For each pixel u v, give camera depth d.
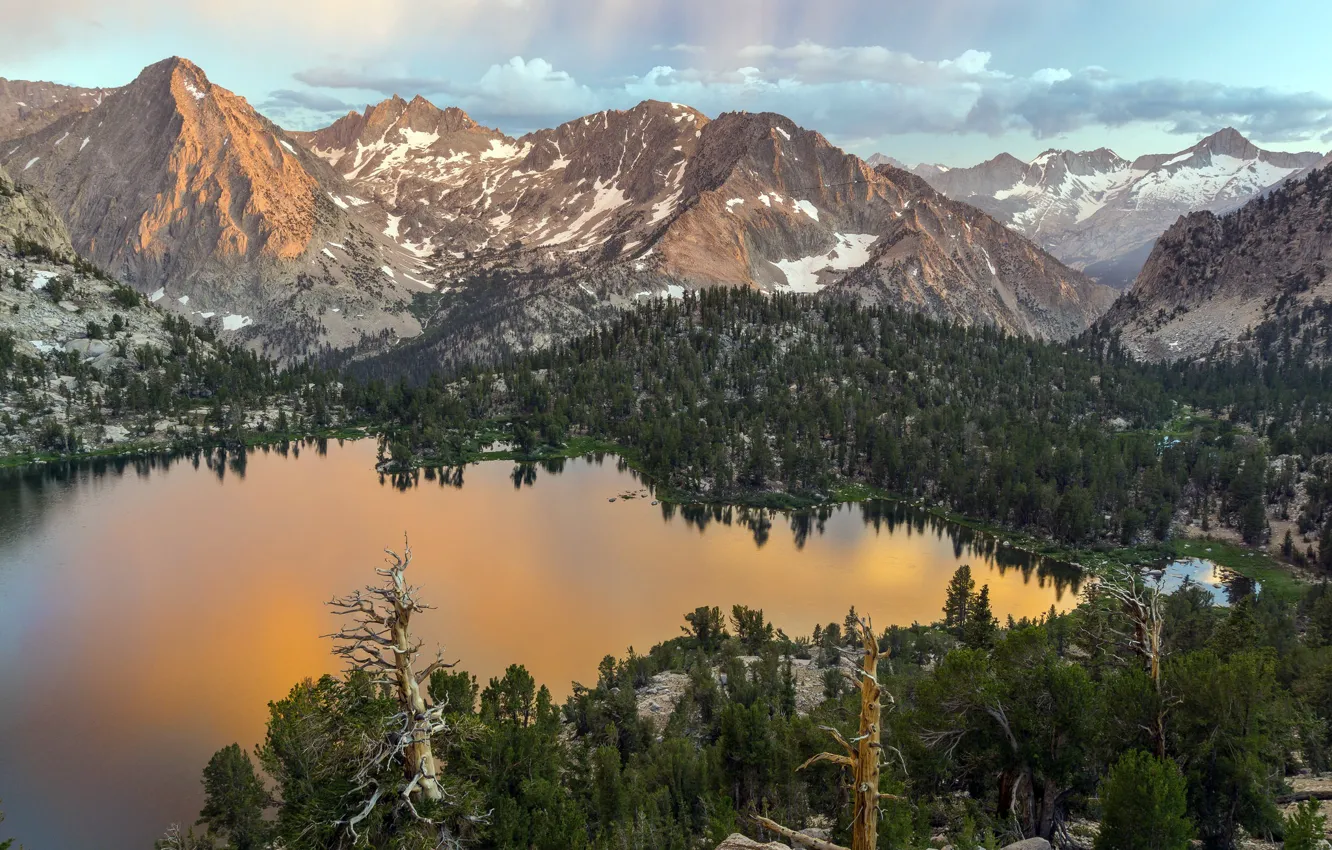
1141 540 194.00
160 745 103.31
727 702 78.75
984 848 33.78
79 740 104.44
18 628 139.25
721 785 54.59
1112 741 40.28
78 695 115.94
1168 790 32.88
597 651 129.88
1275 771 45.38
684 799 55.00
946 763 42.47
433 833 35.91
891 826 36.44
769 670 88.62
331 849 35.12
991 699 40.75
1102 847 34.09
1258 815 38.19
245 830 69.44
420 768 35.44
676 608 150.62
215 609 148.12
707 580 167.88
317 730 38.16
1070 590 165.00
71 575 164.62
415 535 195.88
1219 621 97.19
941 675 43.34
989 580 170.62
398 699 37.31
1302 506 199.25
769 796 53.16
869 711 24.59
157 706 112.88
